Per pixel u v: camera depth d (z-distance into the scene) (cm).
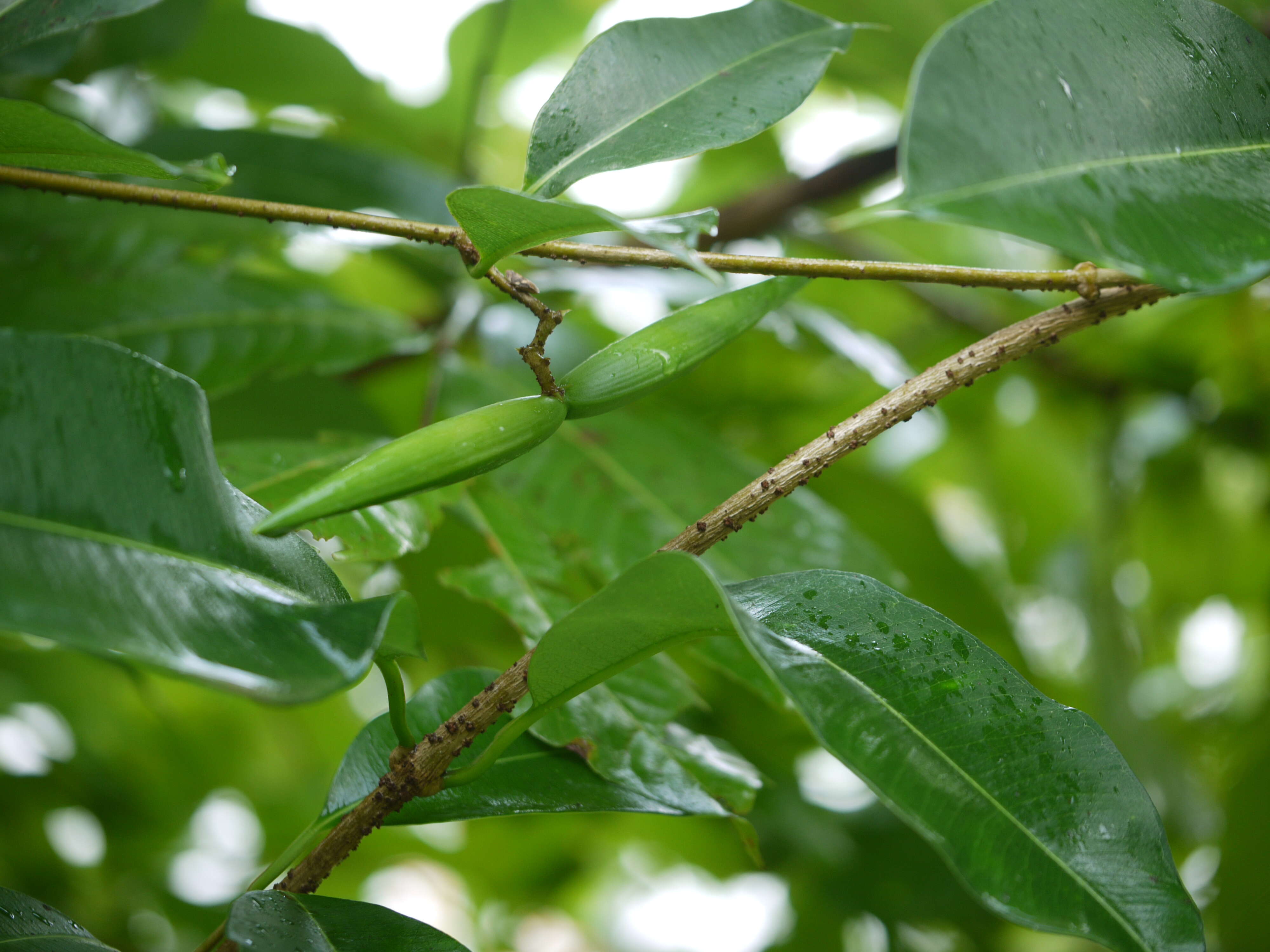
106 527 35
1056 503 99
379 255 75
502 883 106
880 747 36
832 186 77
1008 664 38
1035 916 34
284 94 81
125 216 61
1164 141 37
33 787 87
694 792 44
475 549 66
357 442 52
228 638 33
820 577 39
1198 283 36
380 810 39
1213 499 95
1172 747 89
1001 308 94
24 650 82
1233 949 63
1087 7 38
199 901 92
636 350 38
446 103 88
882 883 83
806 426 89
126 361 36
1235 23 39
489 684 44
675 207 96
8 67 51
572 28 85
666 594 36
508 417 36
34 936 39
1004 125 36
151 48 65
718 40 41
